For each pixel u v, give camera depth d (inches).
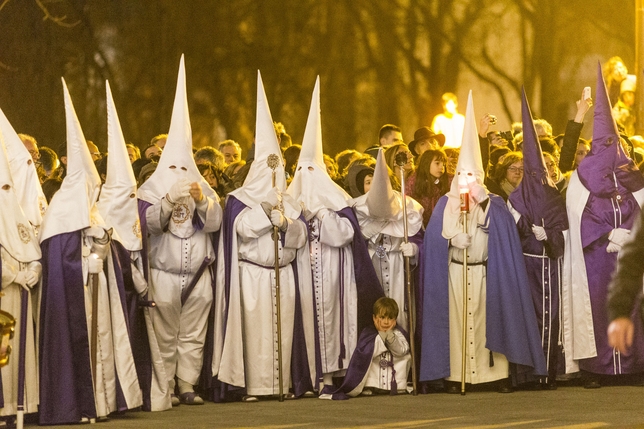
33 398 994.1
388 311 1155.3
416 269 1200.8
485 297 1184.2
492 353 1178.6
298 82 3240.7
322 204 1179.9
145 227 1107.9
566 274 1210.0
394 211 1168.8
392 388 1167.0
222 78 3166.8
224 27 3176.7
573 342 1206.3
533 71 3316.9
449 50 3331.7
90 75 3021.7
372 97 3294.8
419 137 1411.2
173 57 3112.7
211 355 1144.2
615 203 1206.3
